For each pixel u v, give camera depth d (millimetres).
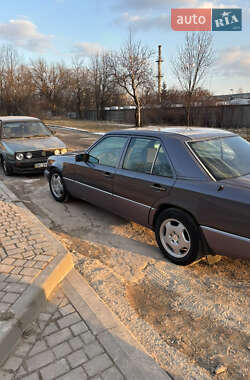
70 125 31859
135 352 2143
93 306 2637
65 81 55000
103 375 1954
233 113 24062
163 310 2689
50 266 3070
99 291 2941
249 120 23375
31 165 7797
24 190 6875
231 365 2092
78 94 48844
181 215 3219
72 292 2854
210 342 2312
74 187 5340
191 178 3180
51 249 3475
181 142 3434
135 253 3758
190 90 18844
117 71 26438
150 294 2920
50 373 1970
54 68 55625
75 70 49281
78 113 50094
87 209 5461
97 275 3213
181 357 2160
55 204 5805
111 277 3188
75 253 3738
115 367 2018
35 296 2590
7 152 7949
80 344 2209
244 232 2699
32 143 8172
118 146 4344
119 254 3742
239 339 2340
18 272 2969
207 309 2686
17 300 2521
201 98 23891
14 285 2738
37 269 3018
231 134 3955
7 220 4527
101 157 4652
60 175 5738
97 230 4508
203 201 2975
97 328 2369
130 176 3908
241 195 2740
